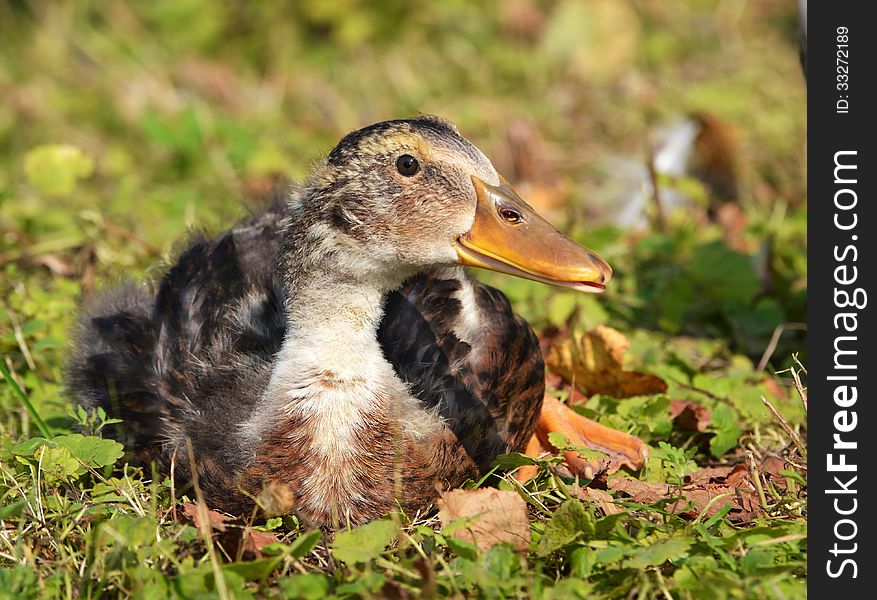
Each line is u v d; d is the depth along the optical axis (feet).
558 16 64.54
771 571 23.98
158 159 52.95
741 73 62.95
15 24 64.85
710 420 32.37
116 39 63.41
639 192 50.47
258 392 27.43
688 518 27.55
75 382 30.48
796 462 30.04
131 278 33.27
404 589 23.36
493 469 28.19
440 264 26.78
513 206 26.40
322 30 65.57
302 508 26.71
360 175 26.04
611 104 59.11
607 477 29.07
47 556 25.41
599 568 24.59
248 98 59.77
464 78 62.28
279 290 28.94
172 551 24.44
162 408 28.50
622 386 33.99
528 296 39.32
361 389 26.68
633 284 41.78
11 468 28.53
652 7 69.15
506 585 23.16
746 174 52.42
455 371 28.94
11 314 35.60
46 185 44.55
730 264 39.88
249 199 39.81
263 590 23.67
